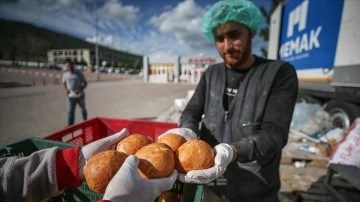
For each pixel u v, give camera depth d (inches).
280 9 273.0
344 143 116.4
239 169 58.9
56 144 57.4
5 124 243.0
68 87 227.6
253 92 57.3
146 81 1193.4
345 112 165.8
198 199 35.0
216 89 64.0
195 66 1200.8
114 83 974.4
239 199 60.0
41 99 426.9
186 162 37.5
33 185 34.4
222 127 60.6
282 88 55.9
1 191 33.4
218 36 59.8
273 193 60.2
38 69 1827.0
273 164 58.9
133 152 39.4
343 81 153.2
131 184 29.6
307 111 187.3
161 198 40.1
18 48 4092.0
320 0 183.3
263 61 61.6
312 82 198.8
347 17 148.7
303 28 214.1
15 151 55.7
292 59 241.1
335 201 105.1
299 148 159.0
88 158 38.0
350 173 98.3
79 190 50.1
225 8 55.1
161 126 80.0
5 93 515.2
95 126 85.6
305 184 123.0
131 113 312.2
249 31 59.2
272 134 51.2
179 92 603.5
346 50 150.2
